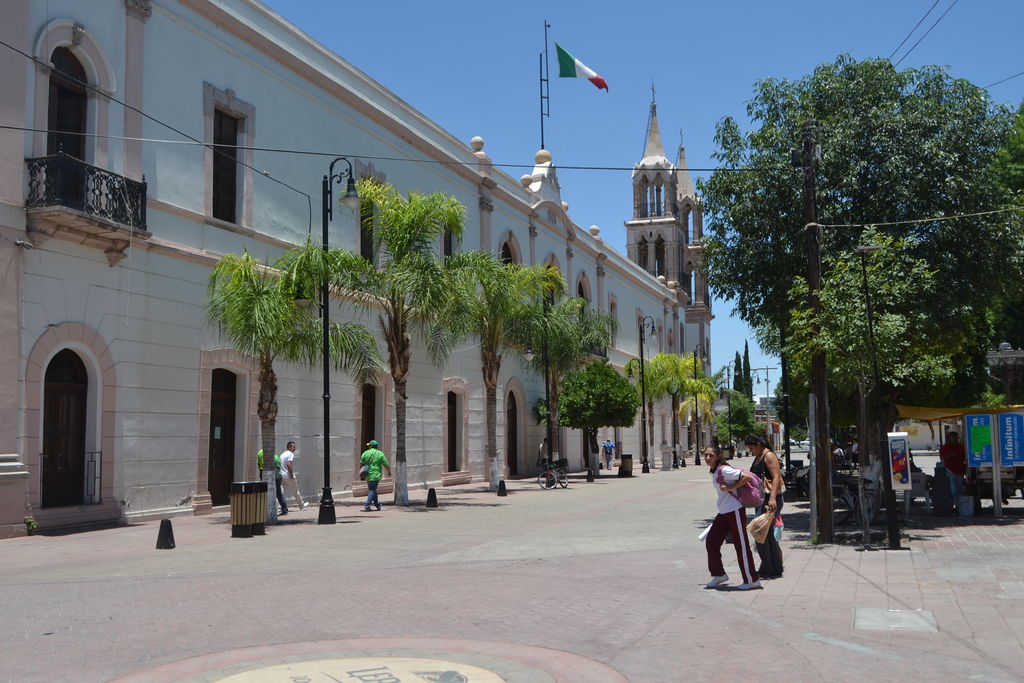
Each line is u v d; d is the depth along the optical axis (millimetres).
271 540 14711
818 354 13977
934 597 8914
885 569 10828
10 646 7176
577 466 45094
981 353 23469
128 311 17609
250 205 21531
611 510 20297
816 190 16266
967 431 17141
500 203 36250
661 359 51594
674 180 68750
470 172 33188
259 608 8750
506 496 25531
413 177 29344
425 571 11172
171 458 18641
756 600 8945
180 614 8461
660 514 19109
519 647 7000
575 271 45656
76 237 16172
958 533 14477
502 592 9586
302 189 23641
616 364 51875
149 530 16188
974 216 15945
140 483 17766
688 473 41844
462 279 21562
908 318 15164
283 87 23016
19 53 15492
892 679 6012
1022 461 16734
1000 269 16312
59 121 16734
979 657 6574
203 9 20078
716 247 17703
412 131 29016
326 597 9344
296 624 7977
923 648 6863
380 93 27750
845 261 15234
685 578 10406
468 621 8062
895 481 17203
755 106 17828
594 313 38312
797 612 8312
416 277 20328
